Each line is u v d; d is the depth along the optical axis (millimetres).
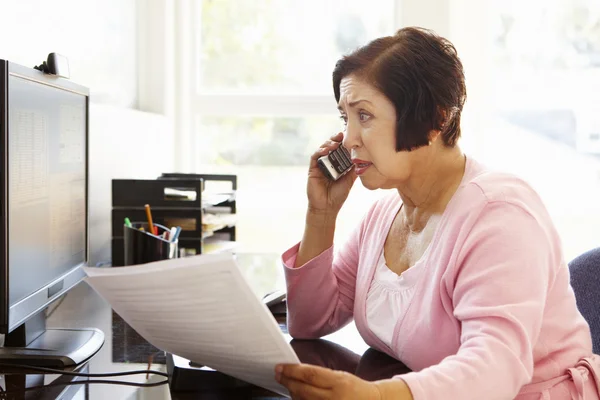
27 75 1154
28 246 1168
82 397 1044
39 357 1200
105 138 2154
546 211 1050
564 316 1062
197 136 3070
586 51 3000
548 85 3021
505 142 3047
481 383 854
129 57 2773
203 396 1057
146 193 2035
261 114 3025
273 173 3062
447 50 1083
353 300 1373
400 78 1048
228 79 3057
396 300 1153
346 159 1314
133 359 1244
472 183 1054
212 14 3035
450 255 1031
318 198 1332
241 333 828
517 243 960
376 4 3000
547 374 1035
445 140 1104
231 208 2414
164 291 830
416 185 1119
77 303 1686
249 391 1077
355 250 1361
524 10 3000
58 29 2016
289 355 834
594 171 3039
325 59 3037
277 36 3037
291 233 3070
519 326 902
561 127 3033
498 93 3033
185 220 2049
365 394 823
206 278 786
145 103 2908
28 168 1167
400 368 1155
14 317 1100
